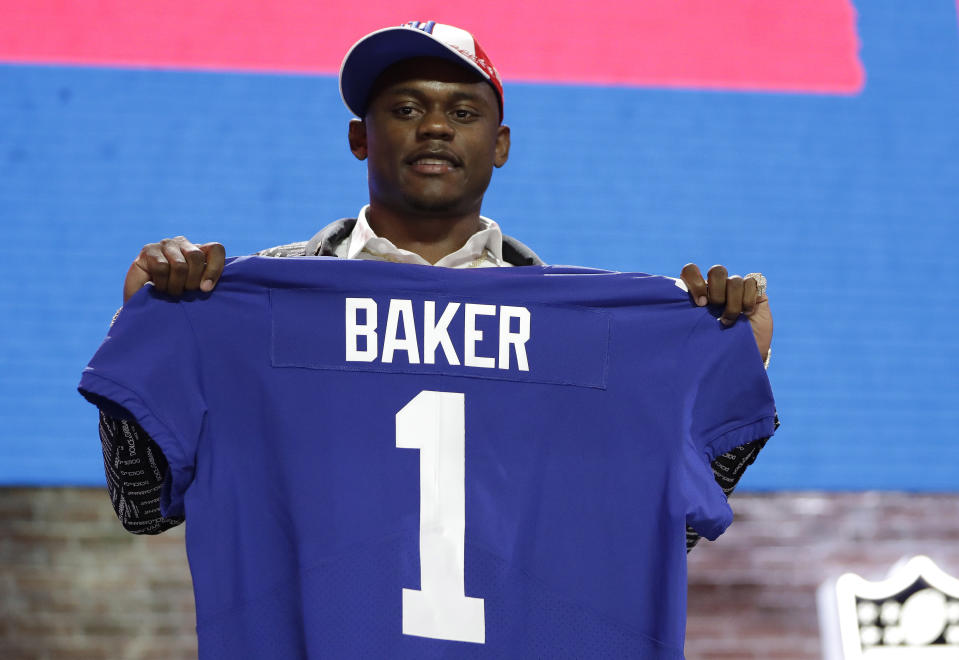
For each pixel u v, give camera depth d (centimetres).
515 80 435
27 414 408
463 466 156
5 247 414
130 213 418
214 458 154
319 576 151
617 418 158
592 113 435
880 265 434
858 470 424
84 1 427
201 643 151
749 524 429
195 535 152
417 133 168
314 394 156
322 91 430
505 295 161
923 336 431
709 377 161
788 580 426
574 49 438
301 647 151
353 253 178
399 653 150
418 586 152
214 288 158
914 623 229
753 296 160
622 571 155
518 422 158
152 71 426
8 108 420
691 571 426
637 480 157
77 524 415
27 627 411
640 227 430
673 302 162
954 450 426
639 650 154
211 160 423
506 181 429
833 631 422
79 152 420
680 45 441
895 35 448
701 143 436
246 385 157
